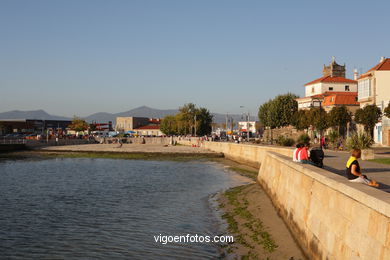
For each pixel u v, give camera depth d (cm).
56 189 3559
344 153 3806
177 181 4047
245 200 2638
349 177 1309
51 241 1800
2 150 9338
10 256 1595
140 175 4744
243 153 6131
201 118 16212
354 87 9362
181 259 1507
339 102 7738
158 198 2972
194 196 3027
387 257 779
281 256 1423
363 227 909
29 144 10188
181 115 16012
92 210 2533
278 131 9669
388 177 1775
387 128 5600
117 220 2216
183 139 12356
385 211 792
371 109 5603
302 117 7656
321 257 1177
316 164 1988
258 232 1780
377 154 3694
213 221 2117
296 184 1709
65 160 7481
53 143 10994
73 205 2722
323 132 7212
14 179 4416
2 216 2361
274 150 4250
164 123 16712
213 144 8862
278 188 2258
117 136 15538
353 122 7019
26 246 1727
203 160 7100
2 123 15250
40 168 5853
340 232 1048
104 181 4159
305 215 1448
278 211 2125
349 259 961
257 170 4916
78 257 1570
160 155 8294
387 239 788
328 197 1196
